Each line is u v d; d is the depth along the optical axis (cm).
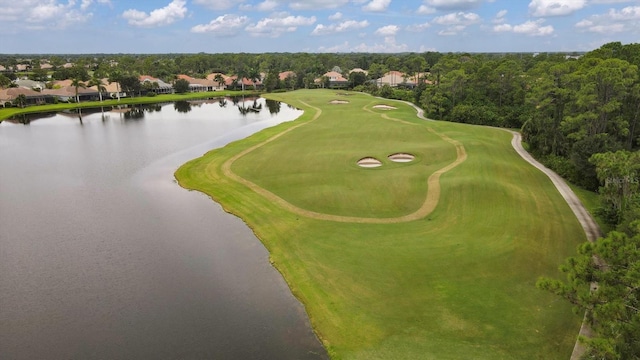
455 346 2262
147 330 2456
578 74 5816
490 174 4956
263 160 5994
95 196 4825
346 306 2644
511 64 10694
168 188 5116
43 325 2512
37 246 3547
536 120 6172
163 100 15562
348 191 4612
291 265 3167
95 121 10700
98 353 2267
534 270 2956
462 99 10450
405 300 2673
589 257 1867
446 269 2984
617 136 5525
